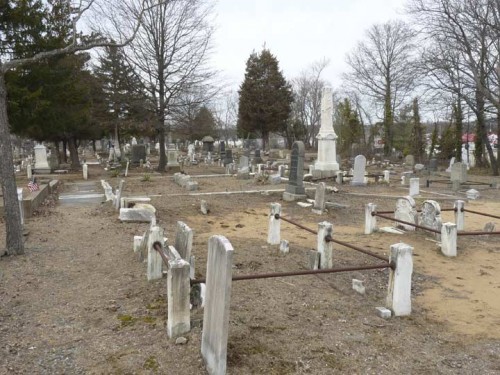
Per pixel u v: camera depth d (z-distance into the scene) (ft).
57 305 17.89
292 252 27.73
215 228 36.52
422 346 15.03
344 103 190.90
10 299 18.53
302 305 18.28
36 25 66.28
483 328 16.90
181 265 14.43
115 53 88.99
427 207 34.32
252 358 13.35
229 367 12.76
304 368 12.98
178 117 91.20
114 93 90.79
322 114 81.61
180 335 14.61
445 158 131.03
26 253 25.54
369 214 34.68
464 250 30.12
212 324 12.58
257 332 15.23
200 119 99.55
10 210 24.88
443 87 91.97
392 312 17.74
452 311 18.72
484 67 90.63
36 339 14.85
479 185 72.54
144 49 84.74
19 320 16.44
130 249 26.81
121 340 14.55
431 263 26.63
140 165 106.11
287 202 51.01
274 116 189.88
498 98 89.04
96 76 98.17
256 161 120.37
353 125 163.94
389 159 143.95
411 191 58.13
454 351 14.79
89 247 27.37
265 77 190.39
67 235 30.81
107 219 37.42
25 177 84.48
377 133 167.32
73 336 15.05
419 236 33.71
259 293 19.43
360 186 69.15
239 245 29.40
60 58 71.67
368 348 14.56
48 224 34.73
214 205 47.85
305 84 228.22
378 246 30.12
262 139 197.16
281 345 14.34
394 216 38.19
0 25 64.34
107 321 16.10
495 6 85.10
